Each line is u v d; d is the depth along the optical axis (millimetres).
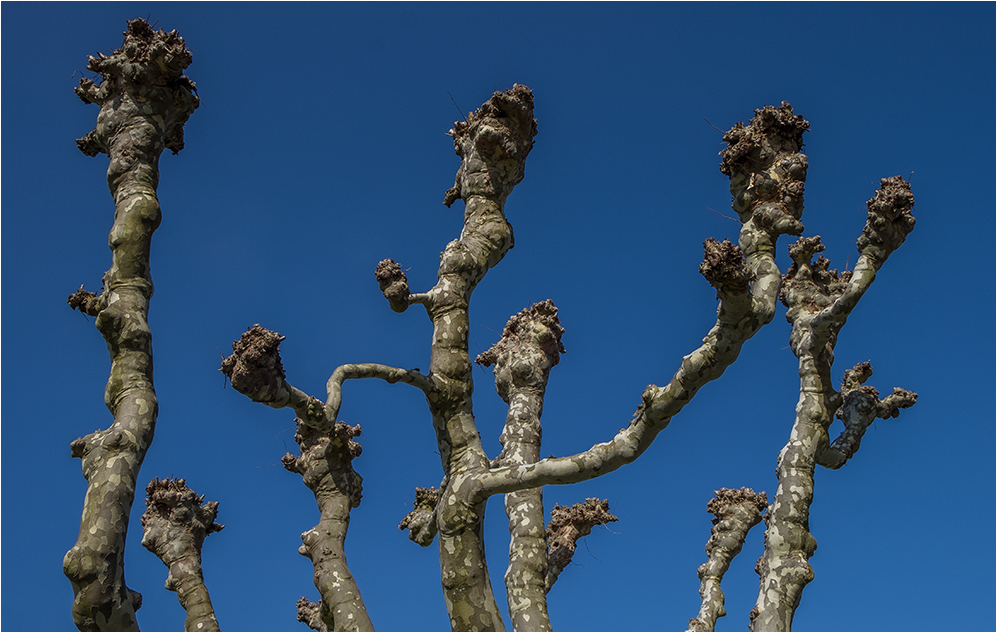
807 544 7777
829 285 9148
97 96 7383
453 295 7891
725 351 5965
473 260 8078
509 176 8508
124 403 6234
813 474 8117
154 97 7289
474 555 7109
